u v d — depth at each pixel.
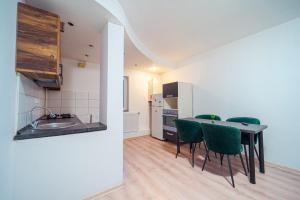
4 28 1.03
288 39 2.28
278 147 2.37
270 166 2.34
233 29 2.53
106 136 1.70
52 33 1.37
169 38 2.88
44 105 2.93
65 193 1.40
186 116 3.75
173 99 4.17
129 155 2.90
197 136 2.36
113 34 1.82
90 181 1.56
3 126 1.02
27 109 1.59
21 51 1.22
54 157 1.34
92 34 2.14
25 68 1.23
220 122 2.48
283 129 2.32
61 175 1.38
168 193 1.66
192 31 2.60
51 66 1.35
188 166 2.38
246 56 2.79
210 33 2.67
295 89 2.21
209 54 3.50
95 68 3.74
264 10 2.00
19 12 1.23
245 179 1.96
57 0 1.40
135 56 3.31
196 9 1.98
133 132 4.48
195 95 3.85
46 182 1.29
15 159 1.16
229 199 1.55
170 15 2.11
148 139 4.25
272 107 2.45
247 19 2.22
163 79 5.09
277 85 2.39
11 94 1.13
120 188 1.76
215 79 3.36
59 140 1.37
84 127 1.54
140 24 2.36
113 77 1.79
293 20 2.22
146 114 4.90
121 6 1.87
